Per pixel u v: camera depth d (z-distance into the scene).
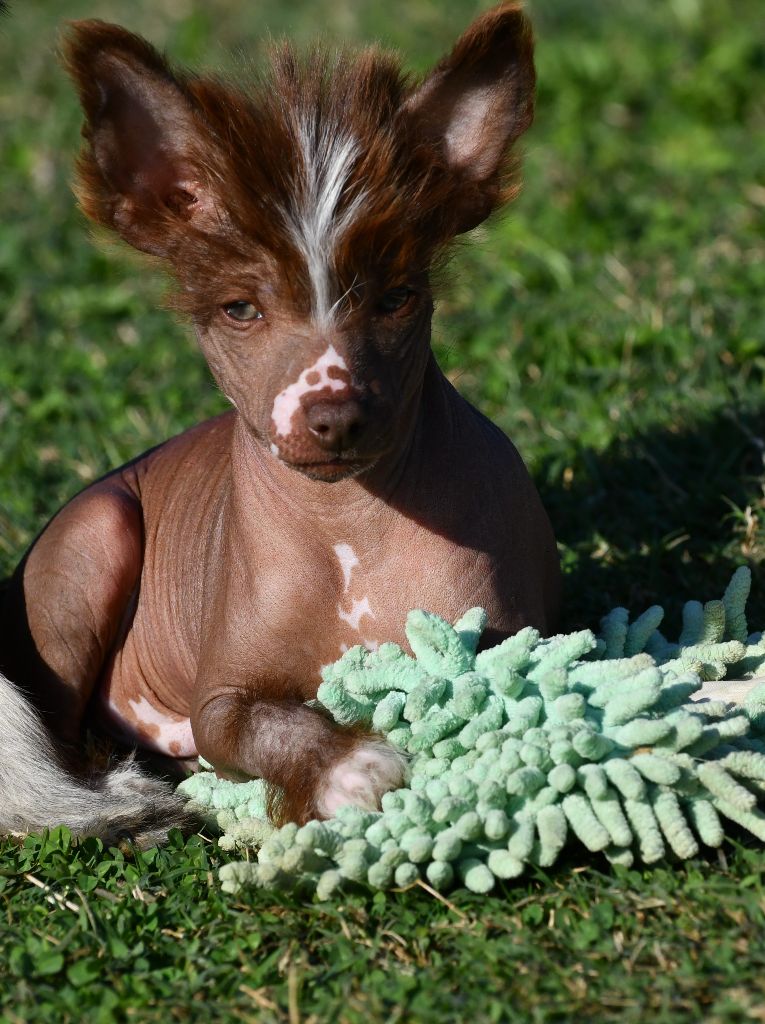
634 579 7.31
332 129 5.39
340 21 15.55
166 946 4.86
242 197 5.29
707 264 10.37
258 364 5.50
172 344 10.33
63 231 11.86
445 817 4.95
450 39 14.71
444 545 5.76
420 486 5.73
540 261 10.88
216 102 5.48
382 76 5.65
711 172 12.01
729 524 7.70
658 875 4.90
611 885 4.92
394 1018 4.36
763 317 9.58
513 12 5.60
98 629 6.68
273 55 5.78
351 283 5.32
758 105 13.28
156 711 6.80
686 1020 4.27
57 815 5.83
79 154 5.82
